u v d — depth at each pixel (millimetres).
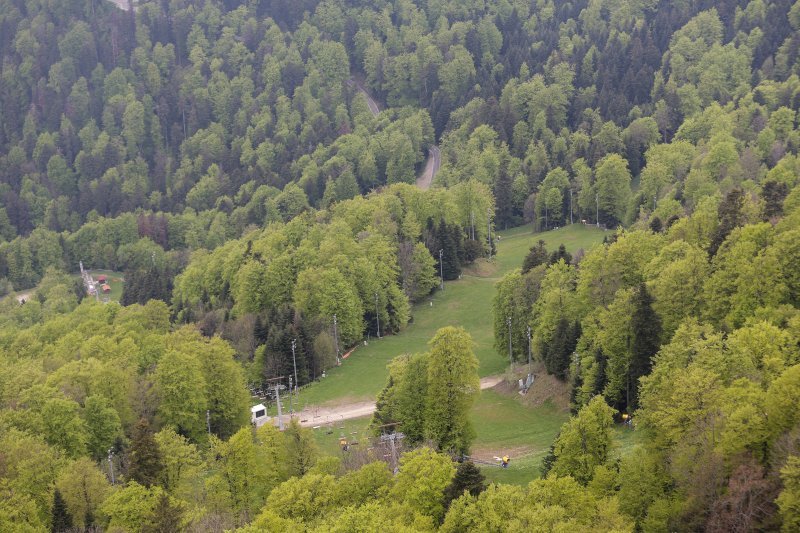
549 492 65438
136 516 78375
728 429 64062
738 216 118312
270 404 134250
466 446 95000
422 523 67250
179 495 86562
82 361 122188
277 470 87000
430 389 95000
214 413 118125
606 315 103500
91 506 84375
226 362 121062
